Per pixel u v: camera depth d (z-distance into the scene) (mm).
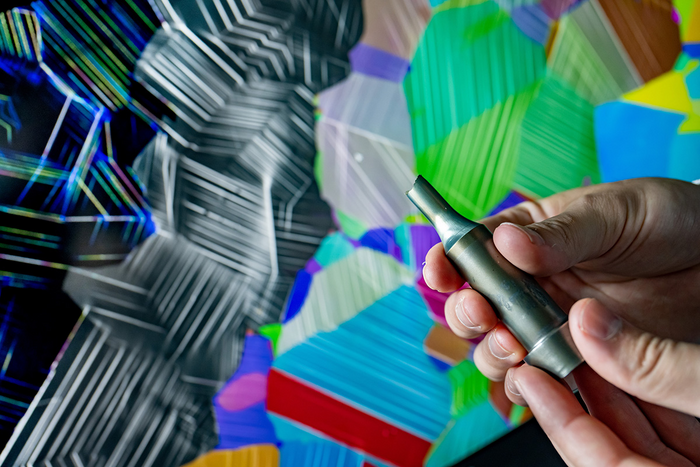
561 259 358
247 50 592
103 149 536
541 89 721
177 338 561
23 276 500
